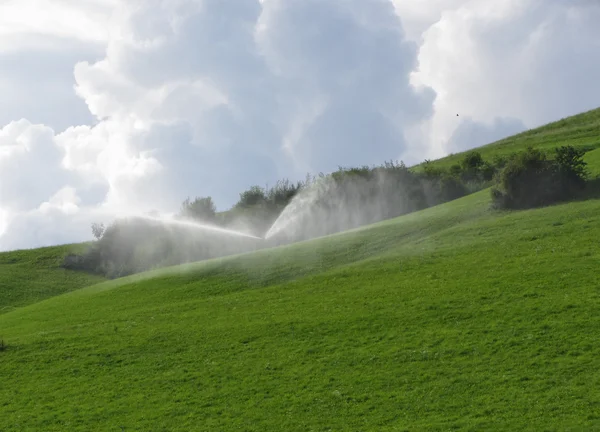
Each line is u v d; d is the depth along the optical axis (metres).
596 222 43.41
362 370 29.84
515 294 34.41
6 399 31.75
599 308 30.73
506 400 25.30
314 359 31.77
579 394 24.69
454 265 41.50
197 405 28.88
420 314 34.50
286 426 26.20
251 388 29.78
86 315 46.16
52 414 29.50
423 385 27.56
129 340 37.97
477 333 31.08
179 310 43.53
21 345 39.19
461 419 24.55
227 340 35.81
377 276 43.03
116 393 31.06
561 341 28.67
